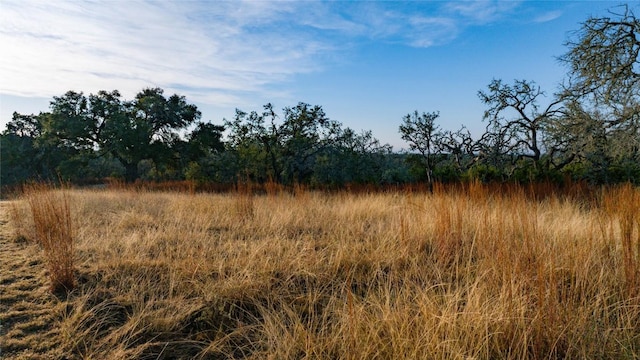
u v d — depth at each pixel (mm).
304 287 3770
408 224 5344
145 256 4469
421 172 13992
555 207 6840
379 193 10477
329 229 6074
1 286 3557
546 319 2596
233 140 17328
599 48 8727
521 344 2480
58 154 25922
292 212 7020
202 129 27750
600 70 8711
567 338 2529
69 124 24375
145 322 2955
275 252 4691
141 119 25922
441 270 3916
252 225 6402
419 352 2363
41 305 3195
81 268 4016
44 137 25125
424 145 12891
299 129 16422
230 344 2812
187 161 26562
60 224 3920
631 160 9453
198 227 6293
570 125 9820
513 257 3467
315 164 16266
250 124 16609
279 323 2873
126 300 3309
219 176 18891
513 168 11492
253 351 2652
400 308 2900
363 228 6043
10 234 5688
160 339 2820
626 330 2566
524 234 3691
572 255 3486
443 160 14117
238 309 3293
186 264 4113
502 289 2877
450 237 4598
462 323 2594
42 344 2607
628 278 3098
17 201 8531
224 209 7680
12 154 25672
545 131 10812
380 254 4484
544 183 9445
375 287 3703
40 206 5172
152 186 16891
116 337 2705
